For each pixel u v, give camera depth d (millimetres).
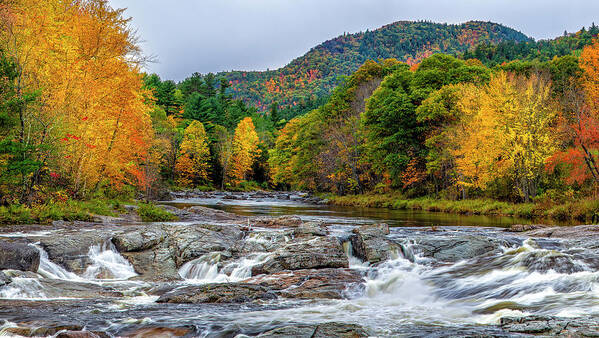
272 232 18141
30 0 22500
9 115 20344
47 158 22312
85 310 8977
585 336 6277
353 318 8414
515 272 11773
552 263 11695
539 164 33312
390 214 34812
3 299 9805
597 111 33531
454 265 13406
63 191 23906
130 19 27422
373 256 15203
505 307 8930
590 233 17375
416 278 12117
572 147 34344
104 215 23422
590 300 8852
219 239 16922
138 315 8539
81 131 23859
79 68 23969
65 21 25312
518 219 29359
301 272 13211
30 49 21141
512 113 34344
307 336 6859
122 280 13125
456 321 8109
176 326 7688
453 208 37938
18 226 17766
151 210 26062
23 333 7254
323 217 30641
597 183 30344
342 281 11984
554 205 30141
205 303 9867
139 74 28812
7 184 20719
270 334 6984
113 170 28281
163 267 14508
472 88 40125
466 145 36344
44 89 21734
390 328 7523
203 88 142875
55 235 14914
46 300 9945
